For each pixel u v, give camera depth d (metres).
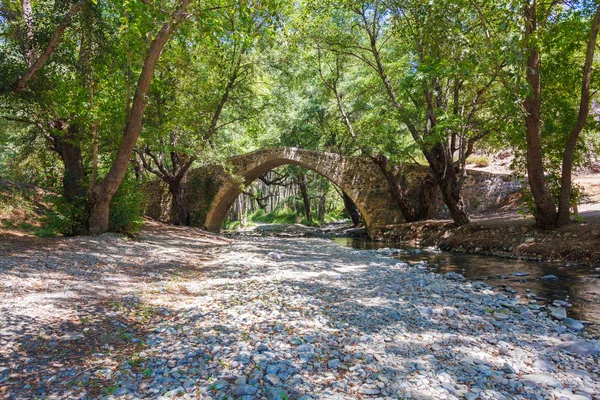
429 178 20.05
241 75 21.36
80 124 12.59
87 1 11.24
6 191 15.70
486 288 8.45
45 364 3.82
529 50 10.52
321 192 37.06
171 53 15.34
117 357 4.15
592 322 5.92
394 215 21.45
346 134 27.00
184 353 4.27
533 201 13.73
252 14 10.54
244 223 39.41
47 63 11.67
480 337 5.00
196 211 25.56
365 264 11.57
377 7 15.85
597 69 12.09
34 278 6.74
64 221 11.88
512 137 13.59
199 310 6.05
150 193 26.16
